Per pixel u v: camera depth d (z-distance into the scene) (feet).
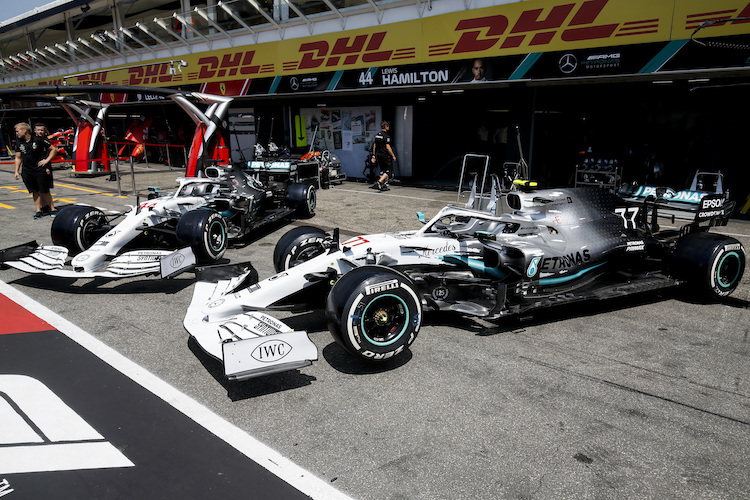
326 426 10.73
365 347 12.62
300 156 50.42
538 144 41.19
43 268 19.22
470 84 38.01
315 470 9.34
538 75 34.12
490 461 9.54
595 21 31.01
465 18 36.91
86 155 58.29
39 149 32.94
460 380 12.64
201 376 12.96
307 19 46.91
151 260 19.70
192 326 13.16
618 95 37.09
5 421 10.96
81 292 19.66
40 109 97.86
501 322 16.43
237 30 53.57
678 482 8.96
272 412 11.28
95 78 78.54
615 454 9.73
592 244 17.38
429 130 49.11
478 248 17.17
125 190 47.19
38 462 9.64
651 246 19.01
